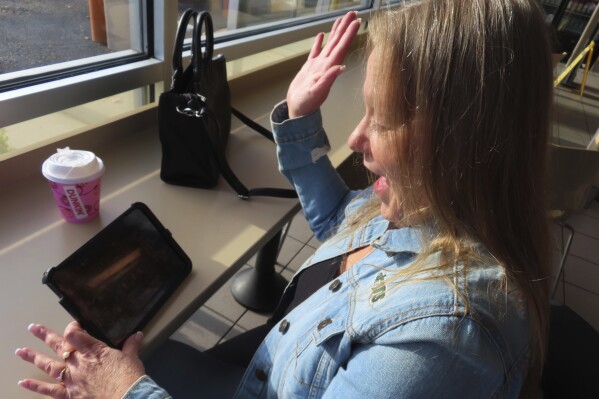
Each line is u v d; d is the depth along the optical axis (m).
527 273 0.54
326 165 0.98
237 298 1.75
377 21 0.59
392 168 0.58
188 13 0.96
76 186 0.81
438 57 0.50
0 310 0.68
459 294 0.50
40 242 0.82
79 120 1.19
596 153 1.46
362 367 0.53
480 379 0.48
